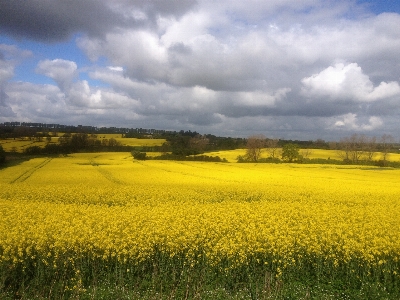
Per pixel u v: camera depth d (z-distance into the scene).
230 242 12.23
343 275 11.52
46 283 10.25
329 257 11.72
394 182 41.03
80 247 11.77
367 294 10.21
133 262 11.41
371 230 14.85
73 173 44.09
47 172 44.94
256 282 10.31
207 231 14.13
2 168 49.44
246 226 15.28
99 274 10.79
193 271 11.04
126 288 10.20
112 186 31.69
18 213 17.42
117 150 105.06
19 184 31.16
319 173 52.25
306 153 98.06
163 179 39.50
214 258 11.55
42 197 24.73
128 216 16.94
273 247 11.87
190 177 42.12
